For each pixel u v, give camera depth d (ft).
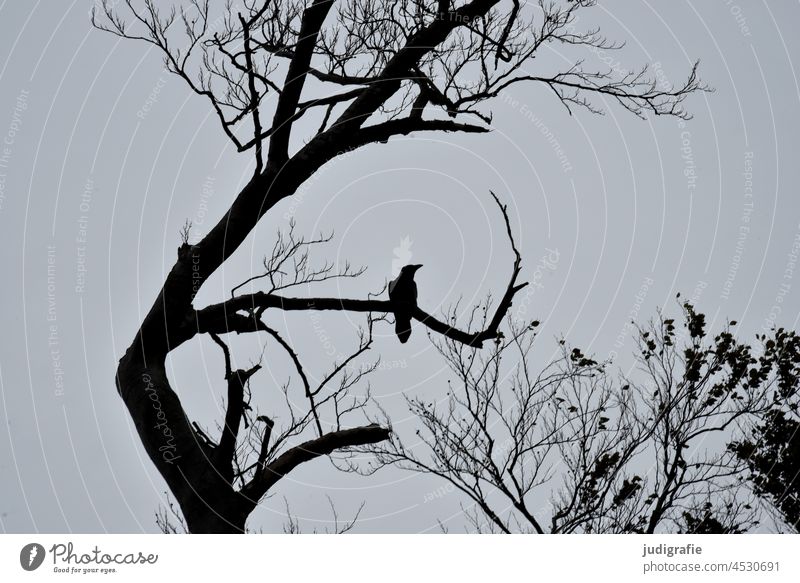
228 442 39.73
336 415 48.70
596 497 63.21
